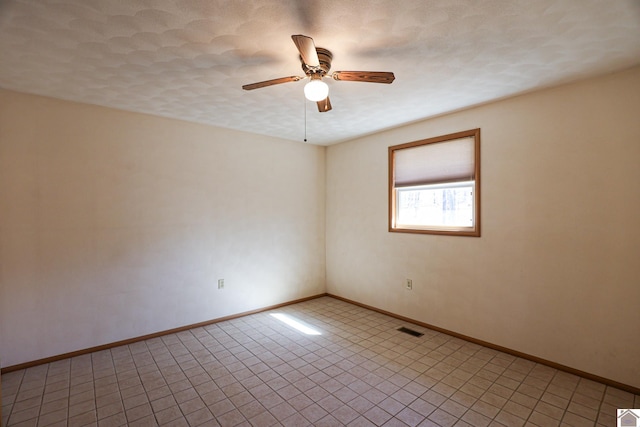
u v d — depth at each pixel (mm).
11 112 2662
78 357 2904
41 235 2777
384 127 3895
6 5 1546
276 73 2393
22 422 2012
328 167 4934
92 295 3020
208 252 3750
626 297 2330
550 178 2680
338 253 4770
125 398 2268
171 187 3488
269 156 4305
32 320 2736
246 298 4078
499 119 2982
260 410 2129
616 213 2369
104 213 3084
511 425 1972
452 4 1587
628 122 2318
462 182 3289
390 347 3100
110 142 3121
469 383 2445
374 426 1971
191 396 2293
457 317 3334
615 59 2172
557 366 2650
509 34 1866
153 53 2068
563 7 1613
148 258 3334
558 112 2631
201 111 3248
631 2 1566
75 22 1710
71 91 2695
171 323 3484
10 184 2652
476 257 3168
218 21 1718
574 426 1961
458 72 2375
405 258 3834
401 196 3945
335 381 2484
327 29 1807
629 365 2316
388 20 1724
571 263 2574
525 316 2836
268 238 4293
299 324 3744
